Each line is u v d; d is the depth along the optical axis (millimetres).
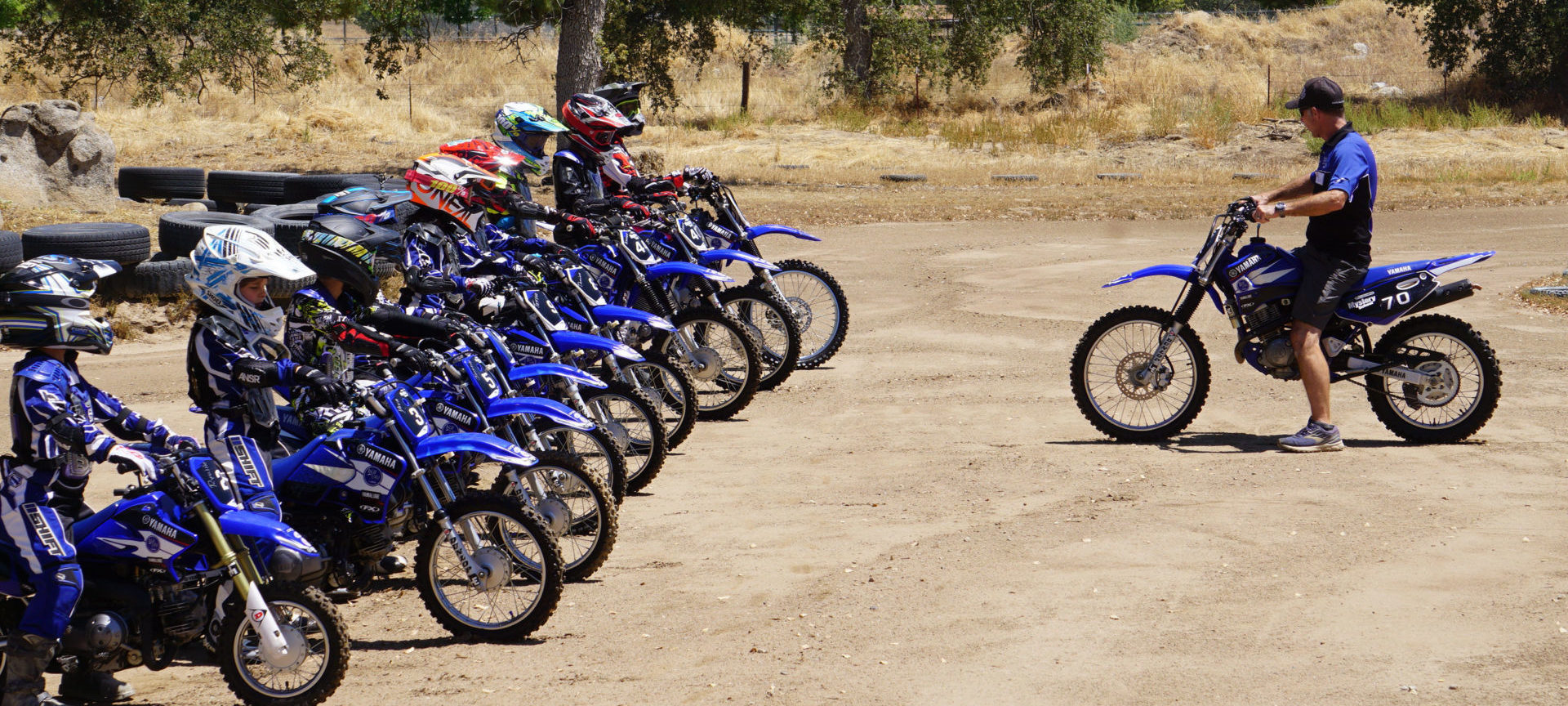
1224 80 38219
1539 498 6371
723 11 34594
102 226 13039
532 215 7652
